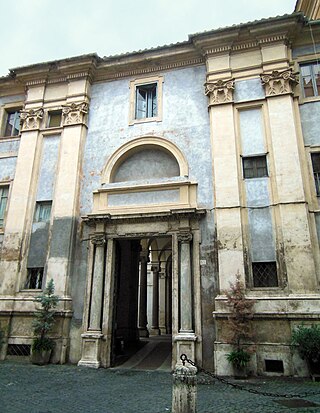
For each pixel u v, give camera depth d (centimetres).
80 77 1591
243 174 1280
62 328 1238
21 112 1634
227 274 1154
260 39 1385
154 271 2506
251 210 1223
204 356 1106
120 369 1162
